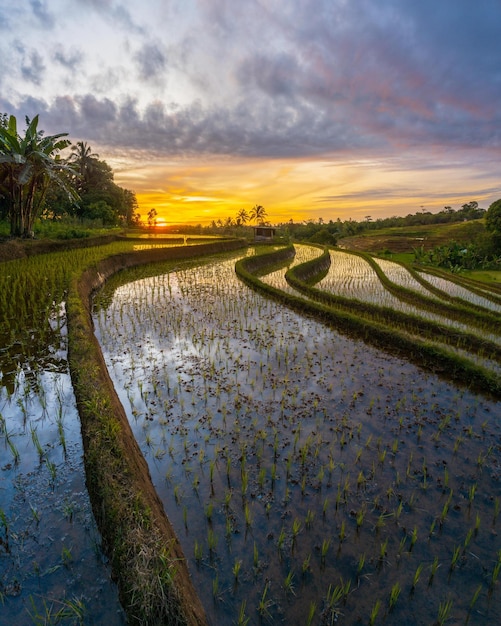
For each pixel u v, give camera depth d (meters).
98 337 8.98
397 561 3.30
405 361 7.80
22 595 2.79
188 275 19.02
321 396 6.21
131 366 7.30
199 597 2.96
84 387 5.18
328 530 3.59
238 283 16.78
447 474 4.24
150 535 2.85
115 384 6.55
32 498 3.70
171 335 9.21
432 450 4.83
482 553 3.38
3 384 6.13
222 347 8.46
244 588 3.04
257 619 2.82
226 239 41.41
